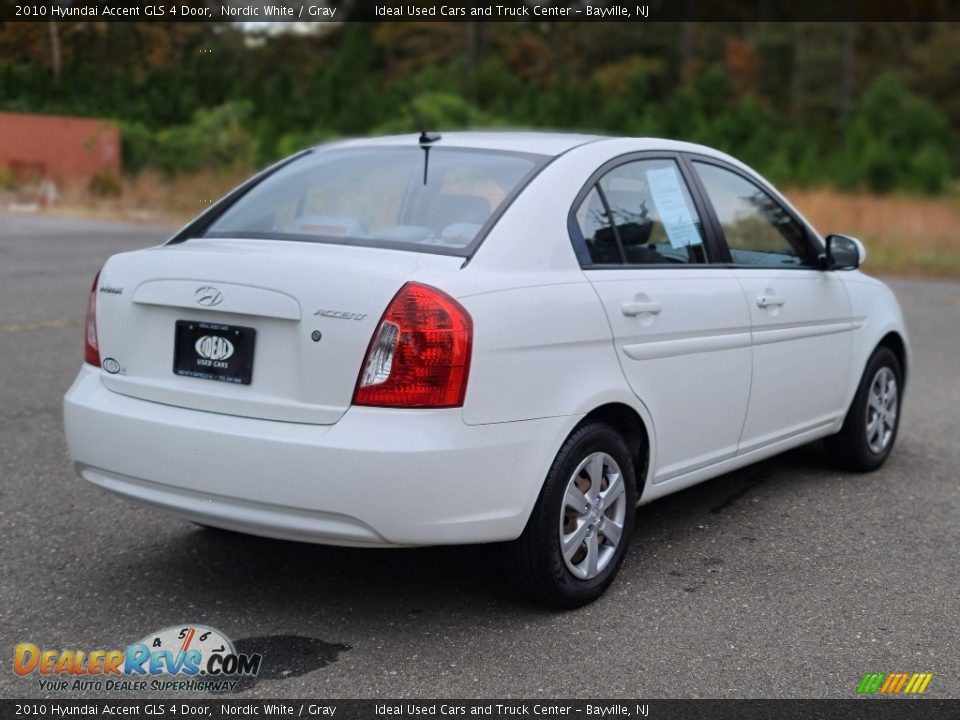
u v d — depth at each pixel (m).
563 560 3.73
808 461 5.98
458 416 3.35
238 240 4.00
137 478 3.58
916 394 7.92
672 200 4.46
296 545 4.44
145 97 20.08
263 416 3.40
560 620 3.76
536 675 3.35
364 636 3.60
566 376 3.67
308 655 3.46
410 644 3.54
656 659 3.47
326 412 3.32
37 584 3.97
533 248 3.75
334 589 3.99
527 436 3.53
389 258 3.58
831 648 3.58
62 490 5.03
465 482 3.37
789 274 5.01
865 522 4.92
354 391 3.31
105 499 4.93
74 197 24.36
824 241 5.39
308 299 3.36
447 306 3.35
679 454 4.30
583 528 3.81
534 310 3.58
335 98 36.94
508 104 43.56
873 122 47.81
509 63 57.81
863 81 61.41
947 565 4.39
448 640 3.58
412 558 4.32
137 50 17.62
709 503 5.18
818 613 3.87
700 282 4.37
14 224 19.75
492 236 3.69
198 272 3.56
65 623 3.66
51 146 24.81
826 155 43.41
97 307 3.82
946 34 59.97
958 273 18.77
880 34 63.25
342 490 3.26
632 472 4.00
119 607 3.79
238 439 3.36
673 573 4.23
